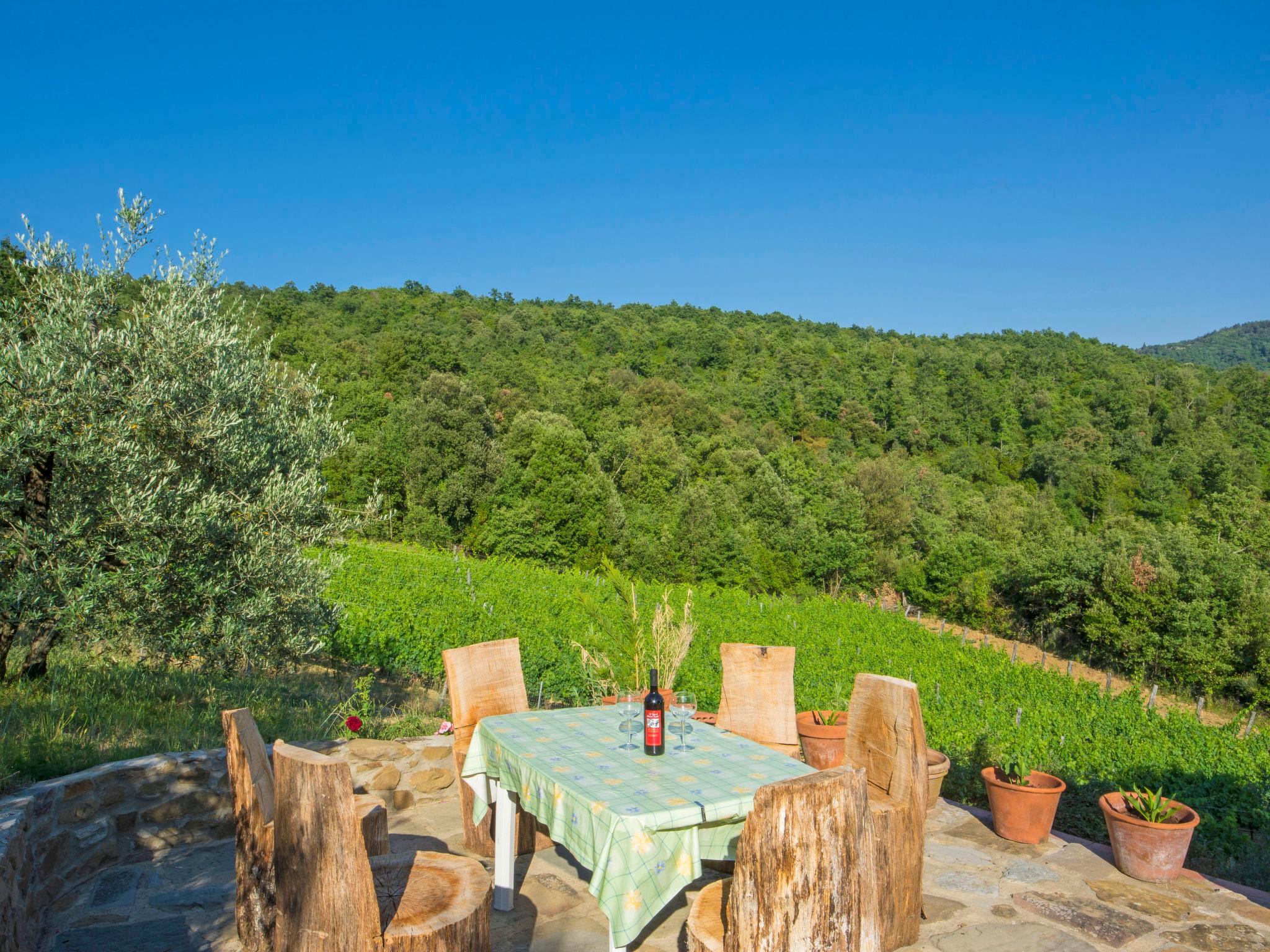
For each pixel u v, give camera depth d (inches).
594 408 2277.3
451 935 104.8
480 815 164.6
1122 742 485.1
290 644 275.1
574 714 162.7
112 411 244.2
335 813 103.0
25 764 161.3
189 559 252.8
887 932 131.5
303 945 107.1
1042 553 1432.1
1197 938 141.3
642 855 102.3
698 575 1592.0
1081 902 155.2
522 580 948.0
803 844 87.1
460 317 3585.1
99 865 160.6
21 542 224.4
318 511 295.9
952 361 3806.6
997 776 195.3
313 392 328.2
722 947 97.0
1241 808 374.3
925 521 2039.9
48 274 255.3
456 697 175.5
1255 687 1105.4
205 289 283.6
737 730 181.2
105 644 255.3
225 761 181.9
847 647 853.2
